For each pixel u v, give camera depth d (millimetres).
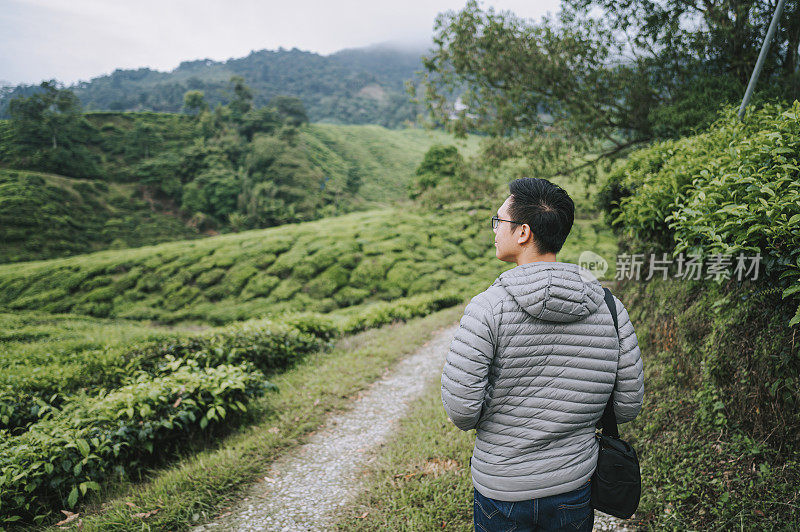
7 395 4133
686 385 2943
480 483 1253
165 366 4895
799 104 2611
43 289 30219
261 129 99875
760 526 1924
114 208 65750
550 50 9156
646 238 4414
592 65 9102
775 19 3734
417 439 3668
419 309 12094
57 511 2910
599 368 1201
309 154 92688
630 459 1258
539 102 9922
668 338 3441
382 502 2814
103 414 3473
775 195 2145
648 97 8680
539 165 10438
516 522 1205
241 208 71312
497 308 1202
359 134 115000
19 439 3188
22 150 70938
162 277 30594
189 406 3789
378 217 40281
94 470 3088
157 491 2969
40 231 51969
